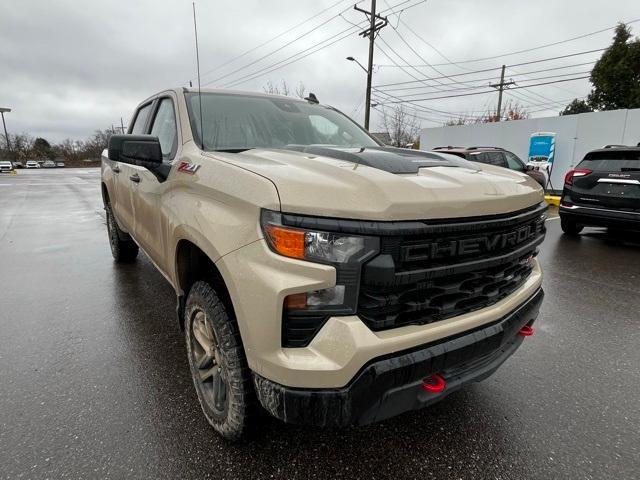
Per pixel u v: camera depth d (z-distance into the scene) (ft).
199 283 6.78
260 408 6.16
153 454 6.59
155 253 9.57
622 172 22.22
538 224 7.39
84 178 90.63
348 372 4.88
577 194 24.21
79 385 8.50
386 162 6.23
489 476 6.36
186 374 8.96
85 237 24.38
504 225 6.06
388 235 4.92
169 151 9.37
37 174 115.44
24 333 10.93
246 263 5.19
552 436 7.30
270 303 4.93
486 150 34.50
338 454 6.70
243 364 5.96
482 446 7.00
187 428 7.21
